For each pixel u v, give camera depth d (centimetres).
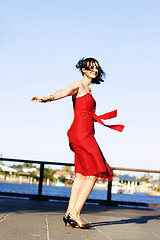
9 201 605
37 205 557
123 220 428
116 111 339
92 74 346
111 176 328
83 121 329
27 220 348
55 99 312
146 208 690
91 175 324
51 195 712
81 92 333
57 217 398
